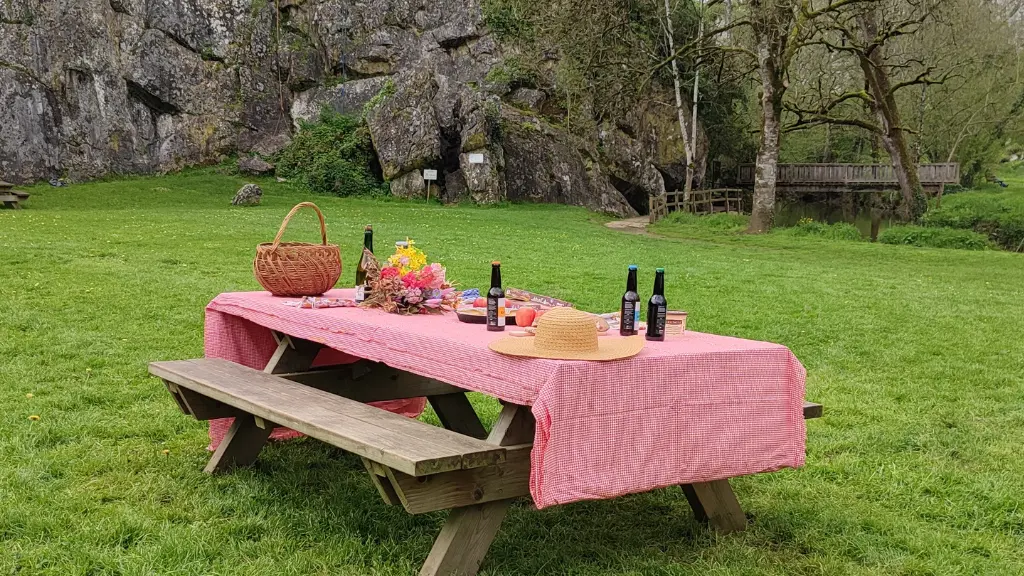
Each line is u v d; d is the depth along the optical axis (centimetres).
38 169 3234
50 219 1939
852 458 478
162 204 2969
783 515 382
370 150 3597
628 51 2873
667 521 373
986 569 332
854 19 3256
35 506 363
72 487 393
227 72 3803
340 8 3994
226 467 428
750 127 4769
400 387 477
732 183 4694
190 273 1182
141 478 412
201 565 311
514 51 3912
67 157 3331
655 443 305
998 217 3334
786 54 2552
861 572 323
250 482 409
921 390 664
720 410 323
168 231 1745
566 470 281
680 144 4178
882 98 3022
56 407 536
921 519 391
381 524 354
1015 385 693
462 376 321
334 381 456
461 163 3394
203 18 3753
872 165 4094
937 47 3431
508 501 311
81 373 631
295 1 4009
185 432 496
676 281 1316
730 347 337
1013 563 339
